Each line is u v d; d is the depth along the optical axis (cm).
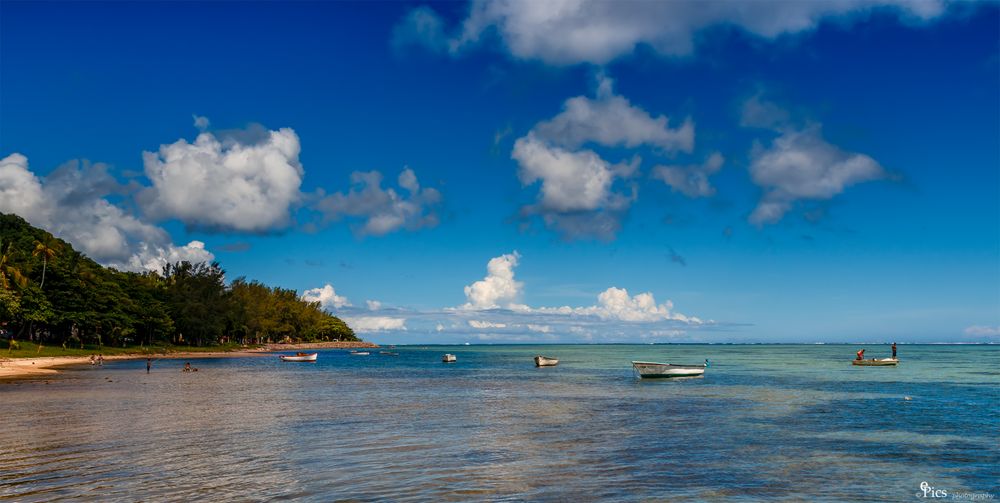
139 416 3928
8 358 9900
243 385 6581
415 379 7881
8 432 3291
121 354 13375
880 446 2914
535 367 11500
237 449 2836
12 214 15738
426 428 3475
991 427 3475
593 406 4559
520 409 4378
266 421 3734
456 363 13762
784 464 2541
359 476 2333
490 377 8312
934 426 3512
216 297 18200
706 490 2161
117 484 2209
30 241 14525
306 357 14025
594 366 11769
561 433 3288
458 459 2628
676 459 2625
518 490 2148
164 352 15225
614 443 2992
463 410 4319
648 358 16488
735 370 9569
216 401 4884
